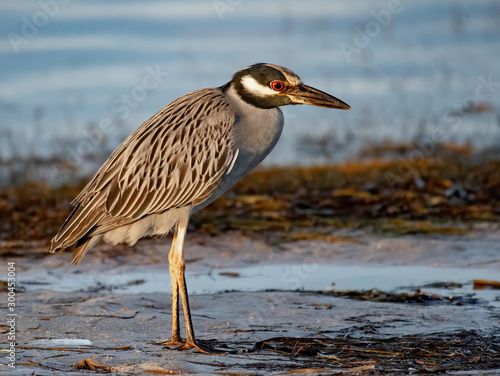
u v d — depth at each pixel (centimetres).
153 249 1421
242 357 893
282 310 1080
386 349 916
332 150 2212
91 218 1005
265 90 1050
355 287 1204
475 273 1268
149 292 1184
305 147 2245
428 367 845
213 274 1291
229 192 1816
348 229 1531
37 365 853
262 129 1054
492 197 1720
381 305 1100
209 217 1617
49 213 1664
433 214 1608
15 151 2200
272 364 866
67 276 1275
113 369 840
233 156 1030
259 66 1062
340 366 859
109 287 1216
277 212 1650
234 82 1065
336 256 1377
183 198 1014
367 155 2156
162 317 1054
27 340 954
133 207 1006
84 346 933
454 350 909
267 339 961
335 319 1038
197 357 892
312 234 1497
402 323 1017
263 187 1853
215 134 1023
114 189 1005
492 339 948
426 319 1031
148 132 1026
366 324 1014
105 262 1347
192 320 1044
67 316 1049
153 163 1009
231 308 1094
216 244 1447
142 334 991
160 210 1015
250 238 1480
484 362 865
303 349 912
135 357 889
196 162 1016
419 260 1341
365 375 818
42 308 1080
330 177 1917
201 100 1047
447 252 1373
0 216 1647
